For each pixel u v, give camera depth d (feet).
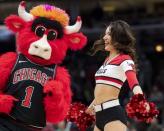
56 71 21.09
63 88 20.98
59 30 21.24
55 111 20.57
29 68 20.76
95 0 48.21
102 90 20.86
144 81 45.83
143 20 49.44
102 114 20.84
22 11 21.36
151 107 18.83
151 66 50.11
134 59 21.31
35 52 20.72
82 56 46.78
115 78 20.75
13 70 20.75
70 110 22.91
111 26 21.25
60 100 20.40
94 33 47.34
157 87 47.01
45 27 21.11
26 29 21.20
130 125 37.93
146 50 49.88
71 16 44.93
